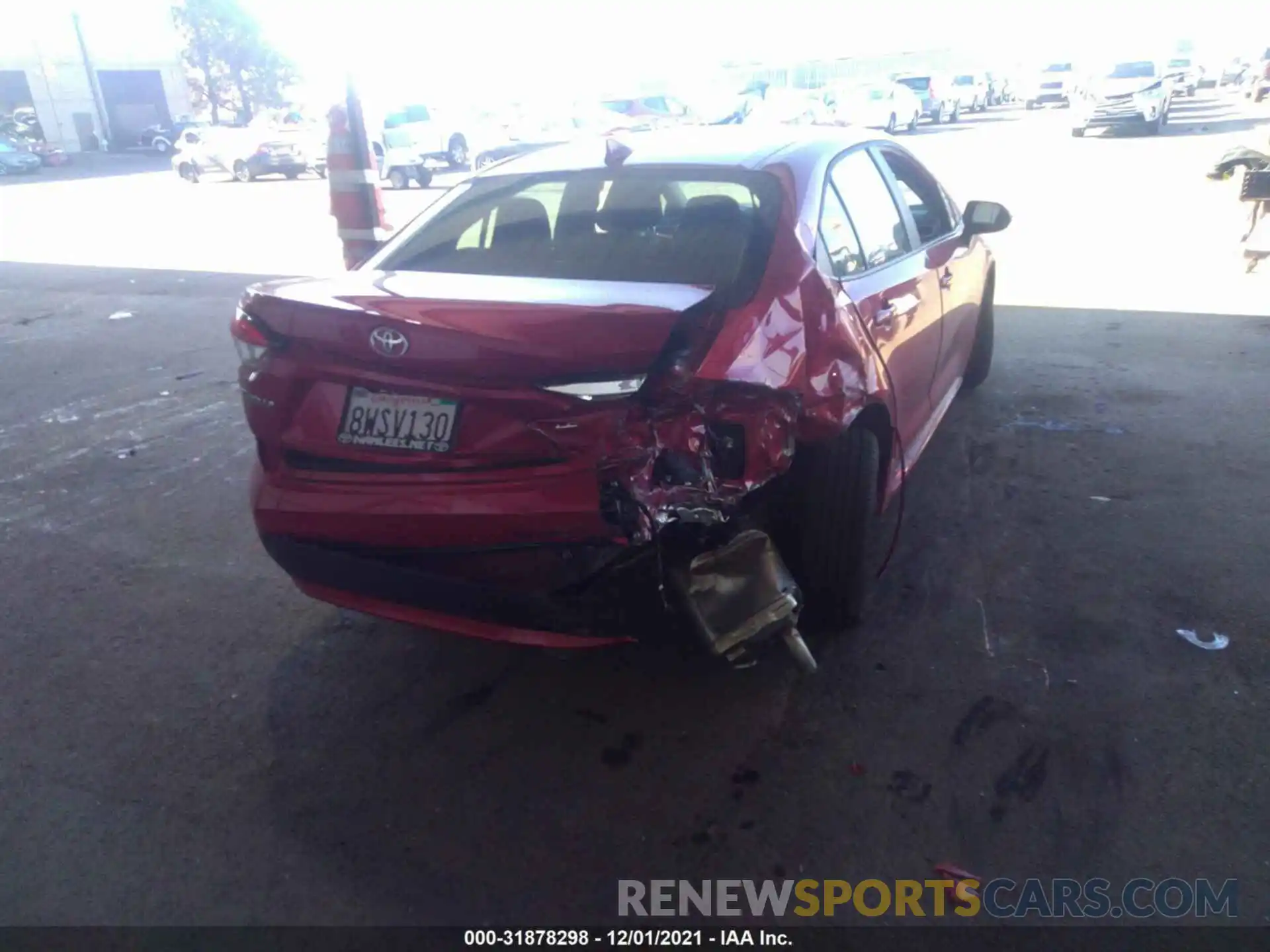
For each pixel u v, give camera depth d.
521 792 2.77
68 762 2.94
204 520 4.57
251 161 24.94
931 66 48.47
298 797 2.78
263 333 2.75
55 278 11.33
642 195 3.39
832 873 2.46
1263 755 2.77
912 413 3.98
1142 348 6.73
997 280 9.15
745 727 3.00
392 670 3.38
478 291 2.75
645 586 2.62
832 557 3.22
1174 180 15.26
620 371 2.38
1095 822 2.57
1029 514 4.29
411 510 2.59
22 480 5.08
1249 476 4.57
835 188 3.55
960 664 3.24
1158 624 3.41
